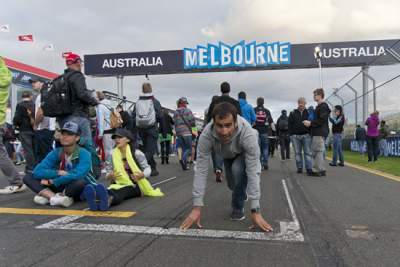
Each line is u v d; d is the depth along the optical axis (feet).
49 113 18.43
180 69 76.43
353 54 72.59
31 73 55.06
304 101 30.40
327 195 19.63
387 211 15.57
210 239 11.44
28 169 24.63
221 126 11.39
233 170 12.96
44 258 9.80
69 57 18.72
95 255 10.03
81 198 16.85
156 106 28.58
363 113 61.41
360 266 9.44
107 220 13.62
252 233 12.09
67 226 12.78
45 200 16.34
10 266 9.27
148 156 28.35
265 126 33.42
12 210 15.25
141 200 17.58
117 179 17.80
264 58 73.87
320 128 28.32
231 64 74.33
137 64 77.36
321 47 73.00
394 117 49.90
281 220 13.89
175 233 12.01
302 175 29.32
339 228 12.85
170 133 42.11
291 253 10.29
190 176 28.37
